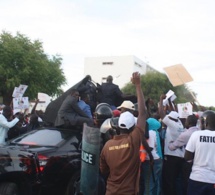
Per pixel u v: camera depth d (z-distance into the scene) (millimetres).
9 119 8875
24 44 37656
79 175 7215
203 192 5180
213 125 5340
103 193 6629
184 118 9008
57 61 41625
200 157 5234
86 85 9305
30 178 6227
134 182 4219
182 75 9008
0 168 5715
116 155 4227
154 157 7242
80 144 7469
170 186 7750
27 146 7203
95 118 7590
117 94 9797
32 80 37062
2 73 35312
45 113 9148
